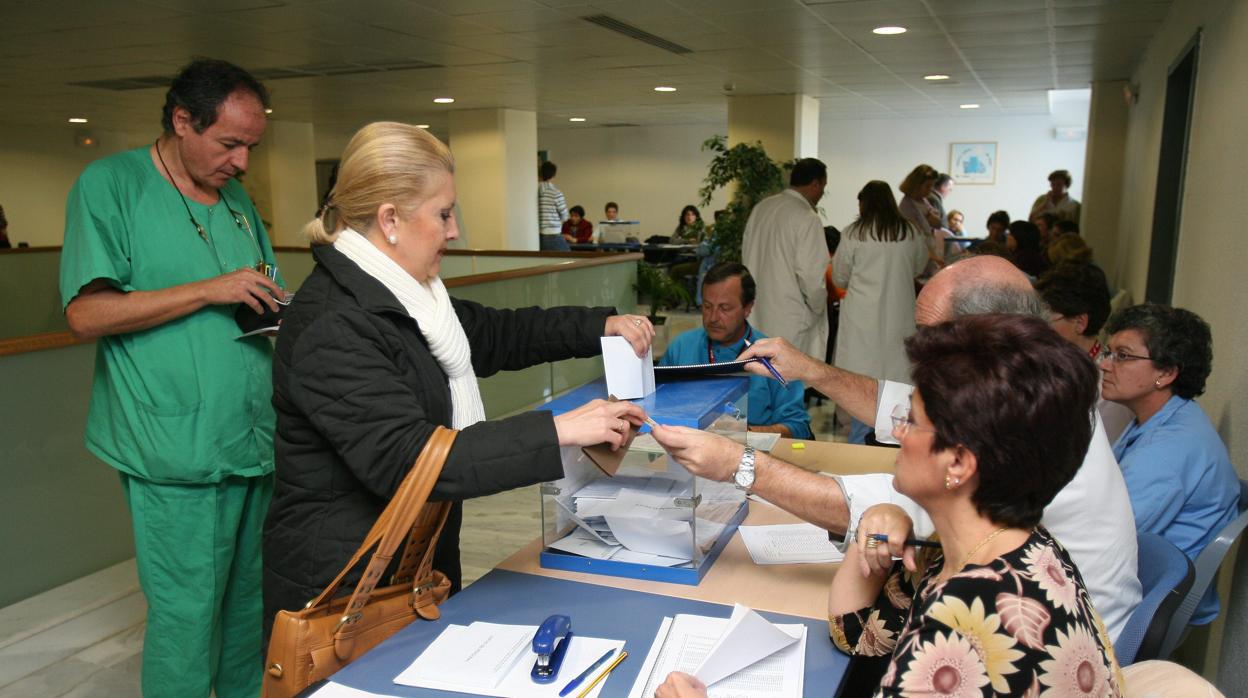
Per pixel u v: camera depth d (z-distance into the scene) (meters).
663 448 1.44
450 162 1.35
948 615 0.88
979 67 7.14
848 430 5.00
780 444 2.39
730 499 1.72
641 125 14.38
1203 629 2.28
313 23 5.18
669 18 5.12
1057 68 7.15
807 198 4.76
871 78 7.79
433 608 1.38
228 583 2.03
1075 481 1.25
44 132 11.88
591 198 15.20
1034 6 4.79
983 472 0.89
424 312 1.37
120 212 1.77
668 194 14.71
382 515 1.25
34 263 6.78
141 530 1.89
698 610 1.38
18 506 2.84
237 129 1.74
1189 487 1.84
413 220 1.32
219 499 1.91
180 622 1.90
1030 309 1.32
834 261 4.64
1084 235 8.13
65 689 2.37
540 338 1.71
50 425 2.92
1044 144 12.44
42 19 4.99
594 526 1.58
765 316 4.76
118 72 7.04
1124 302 5.39
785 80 7.89
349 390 1.25
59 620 2.75
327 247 1.36
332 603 1.30
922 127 12.96
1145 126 5.81
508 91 8.48
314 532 1.36
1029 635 0.85
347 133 13.30
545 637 1.19
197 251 1.87
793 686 1.16
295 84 7.84
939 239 6.38
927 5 4.79
